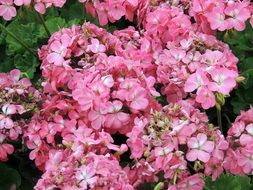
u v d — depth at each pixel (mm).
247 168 891
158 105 923
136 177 862
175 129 832
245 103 1095
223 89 892
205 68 930
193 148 835
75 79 937
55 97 938
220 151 848
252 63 1119
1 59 1222
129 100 889
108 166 794
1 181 1015
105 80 896
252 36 1143
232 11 1010
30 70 1145
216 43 986
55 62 945
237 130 907
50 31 1183
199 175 848
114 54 1001
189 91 909
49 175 804
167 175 835
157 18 1032
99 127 895
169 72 967
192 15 1039
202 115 881
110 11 1083
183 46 974
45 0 1046
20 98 959
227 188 904
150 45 1028
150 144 843
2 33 1214
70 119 932
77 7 1257
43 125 932
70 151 863
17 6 1148
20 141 1000
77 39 964
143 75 935
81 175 784
